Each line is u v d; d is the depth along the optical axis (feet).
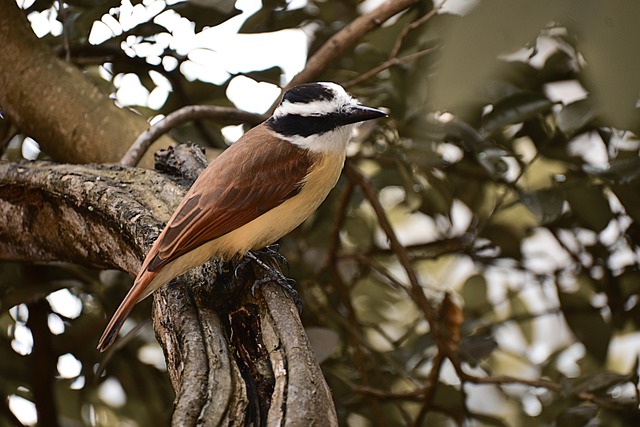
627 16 5.43
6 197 23.52
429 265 39.99
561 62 27.07
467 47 5.64
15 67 27.58
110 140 26.73
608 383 26.37
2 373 30.91
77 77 27.73
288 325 16.39
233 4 23.95
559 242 30.78
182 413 13.85
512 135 29.50
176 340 16.72
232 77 30.96
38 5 30.60
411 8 27.45
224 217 19.94
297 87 22.99
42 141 27.71
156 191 21.58
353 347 31.60
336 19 31.50
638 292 29.81
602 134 27.71
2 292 31.35
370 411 30.81
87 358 30.76
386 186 31.53
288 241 32.48
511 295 33.60
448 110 6.00
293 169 21.43
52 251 23.52
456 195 31.76
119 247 20.76
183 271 19.01
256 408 14.43
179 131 31.55
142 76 30.55
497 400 36.22
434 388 28.19
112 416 34.04
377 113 22.38
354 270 33.17
